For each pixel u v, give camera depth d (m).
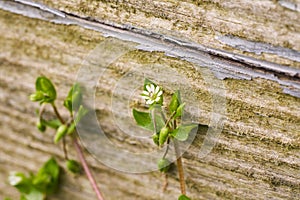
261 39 0.30
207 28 0.30
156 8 0.30
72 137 0.32
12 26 0.32
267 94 0.30
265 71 0.30
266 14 0.30
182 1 0.30
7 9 0.32
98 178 0.32
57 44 0.32
